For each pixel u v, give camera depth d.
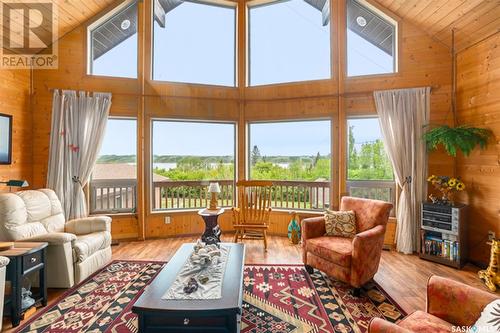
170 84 4.46
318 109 4.41
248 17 4.82
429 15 3.58
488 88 3.23
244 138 4.73
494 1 2.87
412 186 3.79
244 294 2.56
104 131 4.12
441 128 3.40
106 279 2.90
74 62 4.15
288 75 4.63
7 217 2.58
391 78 4.05
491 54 3.19
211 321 1.61
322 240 2.92
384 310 2.31
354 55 4.33
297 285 2.76
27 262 2.20
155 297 1.67
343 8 4.30
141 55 4.33
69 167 3.97
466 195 3.54
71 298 2.50
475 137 3.17
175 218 4.54
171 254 3.69
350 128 4.36
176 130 4.61
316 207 4.53
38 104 4.04
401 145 3.85
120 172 4.39
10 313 2.18
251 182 3.93
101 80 4.22
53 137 3.95
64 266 2.63
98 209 4.30
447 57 3.80
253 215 3.91
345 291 2.64
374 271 2.72
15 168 3.72
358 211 3.15
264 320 2.15
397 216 3.93
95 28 4.34
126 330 2.04
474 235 3.40
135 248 3.94
